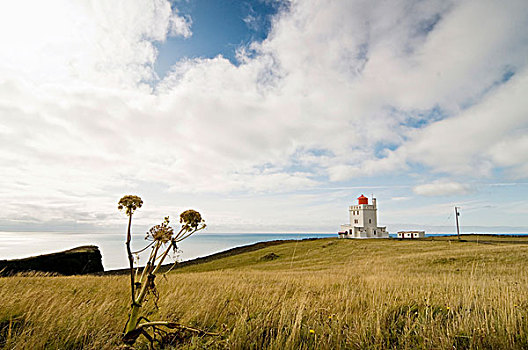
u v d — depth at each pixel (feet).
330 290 28.50
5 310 16.58
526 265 73.46
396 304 19.84
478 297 21.67
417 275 55.26
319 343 12.50
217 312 17.87
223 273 74.18
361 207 304.30
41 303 17.38
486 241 169.07
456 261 84.84
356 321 14.96
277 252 168.86
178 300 19.45
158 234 11.26
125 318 16.11
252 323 14.93
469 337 12.71
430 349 12.05
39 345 12.19
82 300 19.72
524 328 14.53
